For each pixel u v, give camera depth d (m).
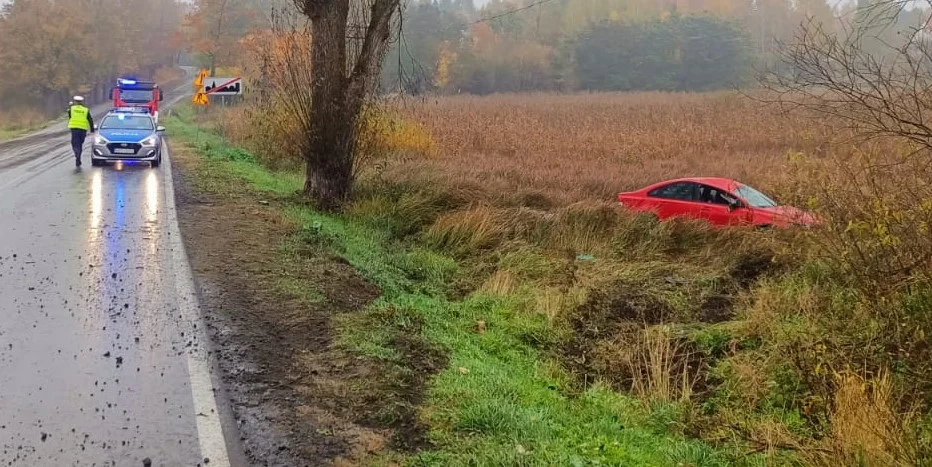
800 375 6.91
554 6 100.38
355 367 5.69
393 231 12.19
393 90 15.19
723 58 86.50
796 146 27.52
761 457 5.49
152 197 13.00
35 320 6.33
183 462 4.11
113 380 5.18
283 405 4.92
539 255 11.30
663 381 7.16
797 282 9.55
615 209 13.41
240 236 9.92
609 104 53.88
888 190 7.26
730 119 34.88
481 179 16.84
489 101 64.75
